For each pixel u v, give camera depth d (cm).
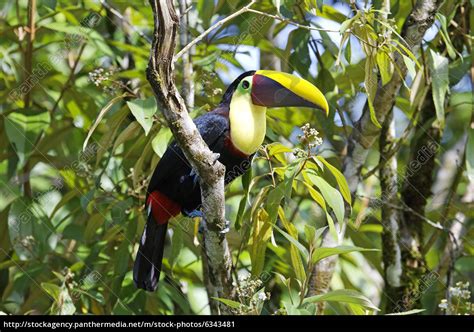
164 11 728
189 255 1199
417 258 1158
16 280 1108
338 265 1298
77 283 1077
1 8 1312
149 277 998
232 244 1190
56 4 1106
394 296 1145
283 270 1124
